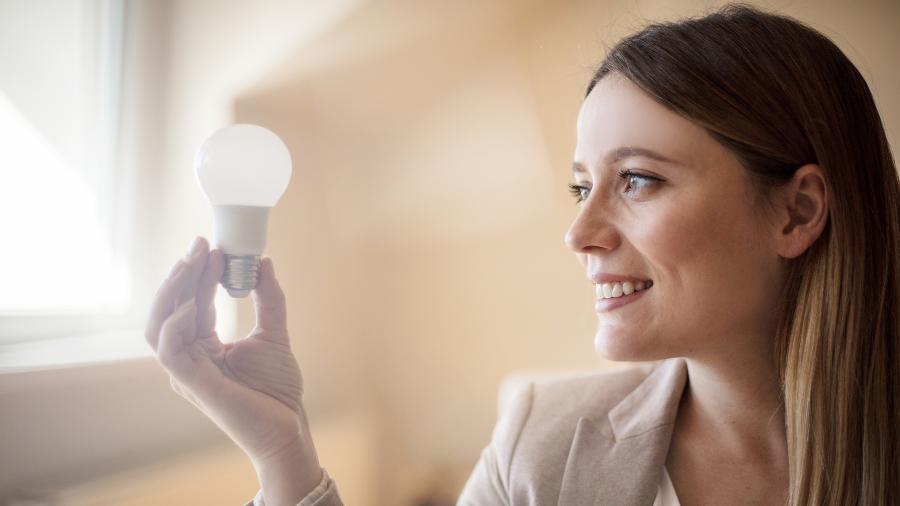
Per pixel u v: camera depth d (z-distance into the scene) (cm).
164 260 129
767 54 71
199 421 114
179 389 69
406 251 181
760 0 204
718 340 70
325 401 153
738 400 74
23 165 105
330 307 156
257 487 127
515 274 209
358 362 164
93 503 89
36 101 108
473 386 197
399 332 178
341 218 162
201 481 112
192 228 130
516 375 189
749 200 69
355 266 165
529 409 88
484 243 202
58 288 112
